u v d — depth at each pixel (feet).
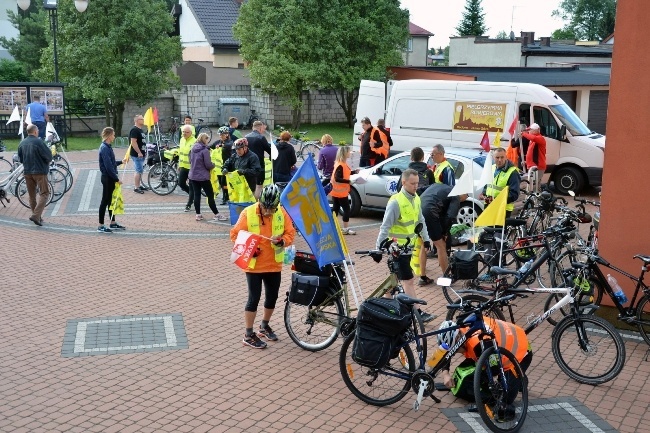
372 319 21.11
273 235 26.35
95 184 66.28
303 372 24.77
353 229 48.11
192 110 126.93
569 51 142.10
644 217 28.25
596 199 60.75
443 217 33.71
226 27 149.38
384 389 22.50
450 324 22.04
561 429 20.99
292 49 119.24
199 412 21.67
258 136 52.49
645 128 27.84
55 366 25.12
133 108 119.75
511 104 62.49
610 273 29.22
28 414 21.44
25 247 41.96
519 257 32.17
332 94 137.28
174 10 155.94
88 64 108.17
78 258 39.75
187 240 44.42
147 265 38.55
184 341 27.61
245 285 35.19
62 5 106.63
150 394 22.90
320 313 26.18
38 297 32.89
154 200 58.29
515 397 21.20
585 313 24.89
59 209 54.03
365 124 60.70
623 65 28.02
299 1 118.73
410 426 20.97
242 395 22.90
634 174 28.25
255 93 131.54
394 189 49.75
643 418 21.77
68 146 97.45
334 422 21.16
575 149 62.13
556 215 47.29
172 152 61.16
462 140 64.23
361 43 123.13
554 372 25.04
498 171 37.68
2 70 135.44
